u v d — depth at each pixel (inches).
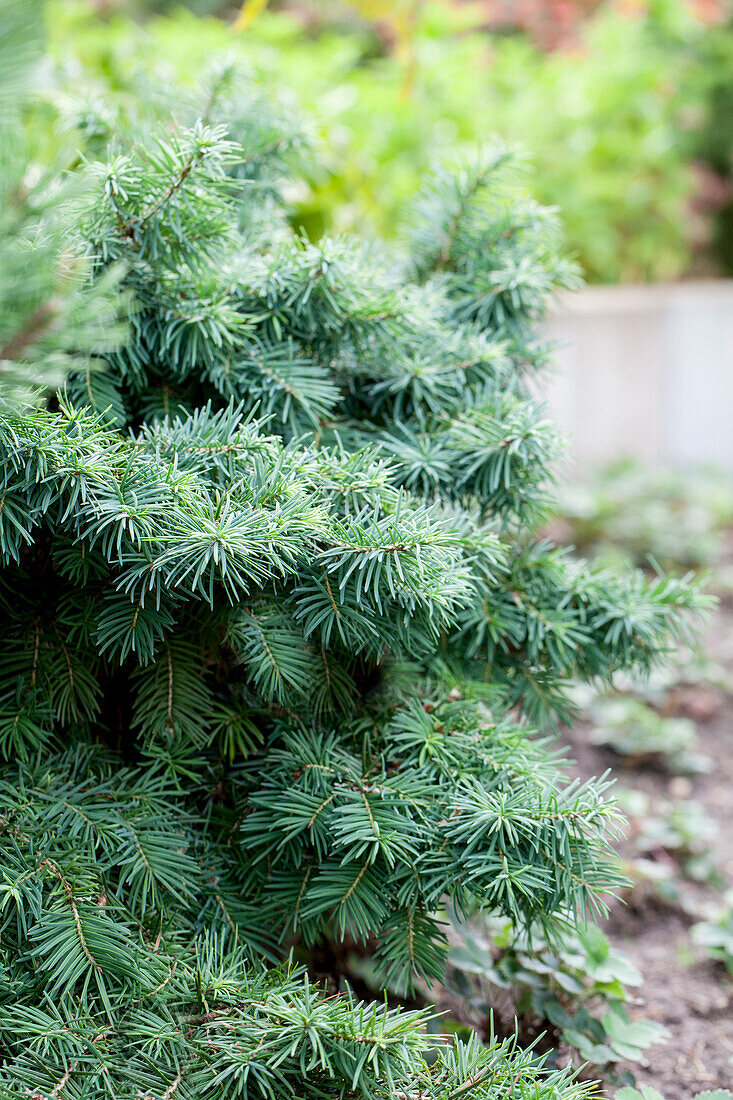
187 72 77.9
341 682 45.6
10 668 44.4
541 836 43.0
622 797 70.1
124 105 51.3
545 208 51.1
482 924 52.9
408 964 43.6
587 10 193.2
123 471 41.4
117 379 45.4
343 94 103.4
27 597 45.0
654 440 157.0
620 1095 46.9
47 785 43.6
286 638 43.8
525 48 174.1
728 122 202.4
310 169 55.7
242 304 46.8
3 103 36.0
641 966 57.2
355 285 46.1
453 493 47.9
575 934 51.2
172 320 45.1
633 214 173.0
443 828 43.6
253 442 43.3
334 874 43.5
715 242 209.9
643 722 80.4
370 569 41.8
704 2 187.2
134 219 43.4
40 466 40.6
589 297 151.9
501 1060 42.6
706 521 127.5
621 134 170.6
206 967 42.2
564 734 81.2
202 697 44.9
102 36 99.5
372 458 44.8
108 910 42.8
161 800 44.3
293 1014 40.3
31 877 41.8
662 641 49.8
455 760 45.1
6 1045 40.6
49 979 40.8
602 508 124.0
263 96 50.9
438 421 48.8
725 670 94.2
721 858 65.7
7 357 35.9
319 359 48.3
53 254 36.9
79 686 44.7
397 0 85.6
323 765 44.8
